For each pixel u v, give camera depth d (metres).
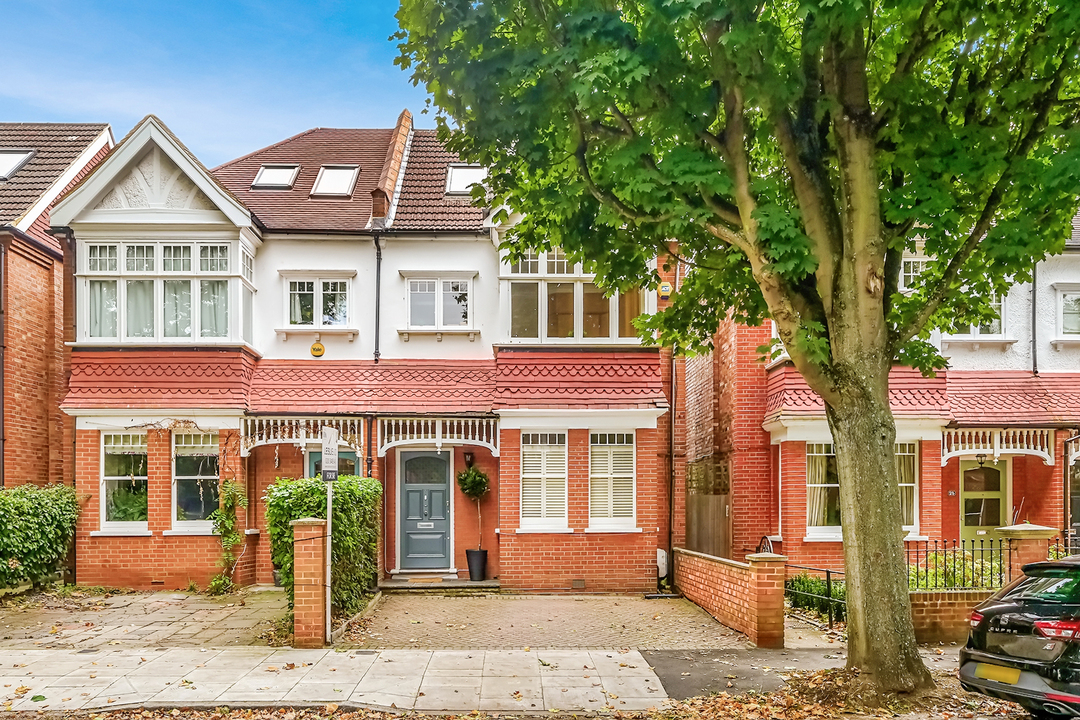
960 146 7.29
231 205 13.86
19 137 17.95
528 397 14.06
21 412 14.66
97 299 13.99
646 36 7.09
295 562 9.49
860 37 7.38
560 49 7.18
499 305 14.83
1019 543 11.49
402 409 14.21
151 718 6.91
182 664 8.49
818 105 7.46
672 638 10.21
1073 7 6.57
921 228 7.62
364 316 14.84
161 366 13.82
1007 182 7.43
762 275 7.58
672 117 7.47
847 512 7.52
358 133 19.33
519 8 7.45
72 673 8.12
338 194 16.17
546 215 8.77
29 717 6.84
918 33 7.54
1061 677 5.82
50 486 14.02
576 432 14.16
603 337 14.41
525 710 7.14
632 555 14.05
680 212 7.35
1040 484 14.72
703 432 17.55
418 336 14.88
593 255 9.27
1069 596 6.09
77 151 17.48
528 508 14.12
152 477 13.77
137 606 12.20
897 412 13.88
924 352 9.09
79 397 13.61
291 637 9.82
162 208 13.94
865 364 7.41
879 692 7.13
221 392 13.75
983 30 7.34
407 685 7.81
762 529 14.59
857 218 7.43
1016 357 15.12
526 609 12.36
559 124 7.90
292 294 14.89
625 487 14.30
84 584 13.59
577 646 9.73
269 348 14.73
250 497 14.34
